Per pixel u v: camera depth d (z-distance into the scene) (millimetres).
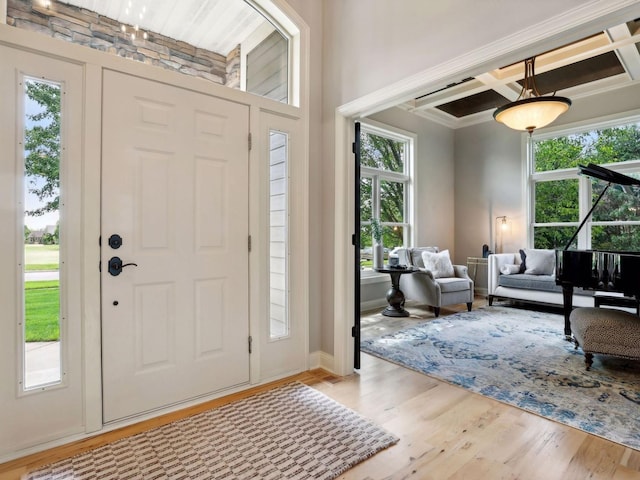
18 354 1722
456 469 1636
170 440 1858
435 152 6234
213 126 2355
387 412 2162
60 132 1832
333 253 2840
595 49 3832
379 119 5305
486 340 3596
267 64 2756
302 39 2834
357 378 2691
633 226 4754
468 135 6402
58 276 1830
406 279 5082
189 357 2254
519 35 1732
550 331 3910
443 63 2070
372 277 5176
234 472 1604
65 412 1840
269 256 2646
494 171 6062
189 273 2250
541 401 2297
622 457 1719
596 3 1490
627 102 4750
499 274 5242
